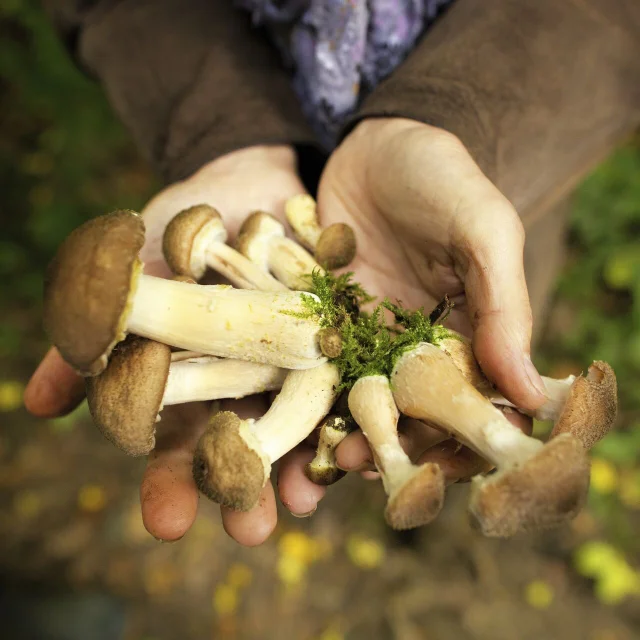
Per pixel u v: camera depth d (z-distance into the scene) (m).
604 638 0.43
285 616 0.44
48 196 0.62
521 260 0.23
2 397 0.53
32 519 0.48
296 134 0.34
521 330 0.22
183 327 0.23
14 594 0.44
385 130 0.28
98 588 0.45
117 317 0.21
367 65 0.33
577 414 0.21
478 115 0.28
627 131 0.33
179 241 0.27
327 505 0.47
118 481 0.49
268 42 0.36
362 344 0.23
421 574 0.45
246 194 0.32
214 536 0.46
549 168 0.30
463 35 0.29
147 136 0.36
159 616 0.44
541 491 0.19
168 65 0.35
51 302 0.21
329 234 0.28
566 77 0.29
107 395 0.22
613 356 0.50
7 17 0.63
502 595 0.44
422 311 0.25
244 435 0.21
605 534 0.46
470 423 0.21
